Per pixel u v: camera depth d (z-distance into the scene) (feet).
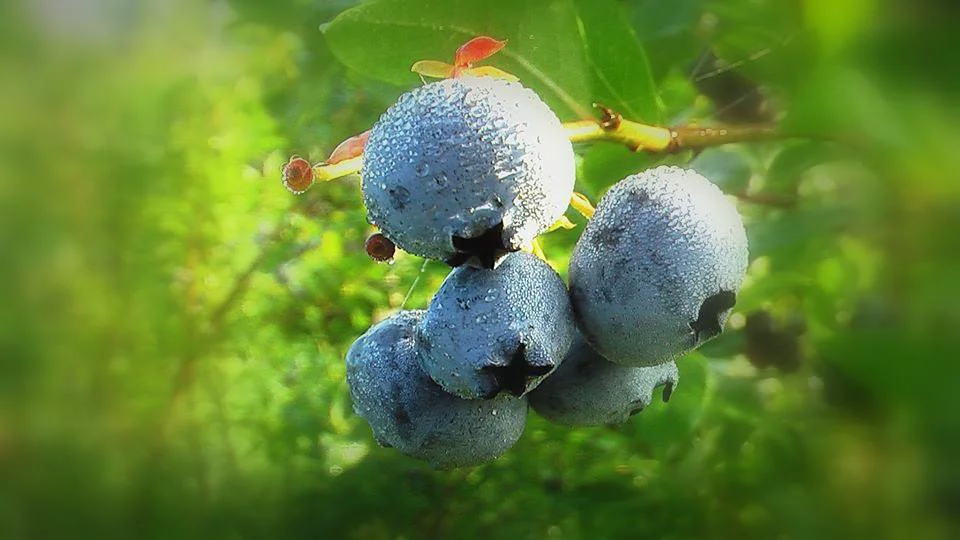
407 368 0.25
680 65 0.38
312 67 0.56
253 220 0.81
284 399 0.77
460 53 0.24
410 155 0.19
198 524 0.76
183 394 0.80
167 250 0.81
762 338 0.47
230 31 0.60
